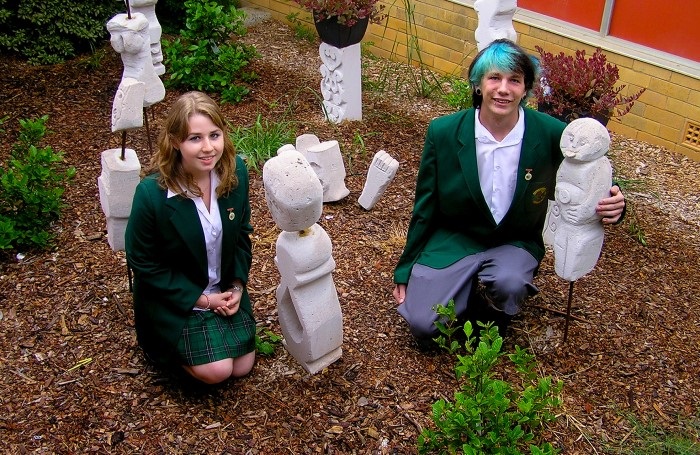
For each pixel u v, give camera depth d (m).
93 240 4.71
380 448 3.34
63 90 6.83
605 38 6.73
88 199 5.16
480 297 4.18
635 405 3.68
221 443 3.32
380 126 6.46
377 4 8.05
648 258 4.90
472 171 3.66
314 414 3.49
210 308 3.48
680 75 6.24
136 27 5.10
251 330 3.57
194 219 3.26
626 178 6.03
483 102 3.61
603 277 4.64
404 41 8.12
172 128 3.13
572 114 5.01
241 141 5.79
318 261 3.38
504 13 5.92
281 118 6.49
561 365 3.90
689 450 3.43
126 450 3.26
